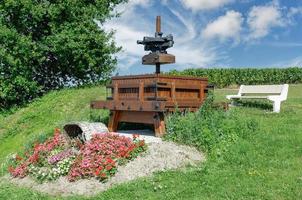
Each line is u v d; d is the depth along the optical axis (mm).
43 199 13227
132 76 17562
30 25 32094
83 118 22203
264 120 17922
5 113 29766
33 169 15703
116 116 18828
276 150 14359
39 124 24641
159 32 18031
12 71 30281
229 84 35438
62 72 35531
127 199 11867
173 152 14406
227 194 11398
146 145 14797
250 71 35562
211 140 15039
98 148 14797
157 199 11578
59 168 14742
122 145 14922
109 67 34938
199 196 11469
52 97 28422
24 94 31625
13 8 30656
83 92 27859
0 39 29984
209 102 17172
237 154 14258
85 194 13023
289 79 35719
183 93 17406
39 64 33219
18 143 22562
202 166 13711
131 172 13586
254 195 11203
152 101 16156
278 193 11195
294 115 18891
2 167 18047
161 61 17312
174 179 12773
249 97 20906
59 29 32031
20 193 14039
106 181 13383
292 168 12891
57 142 17375
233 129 15805
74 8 32312
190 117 16375
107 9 34125
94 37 32594
